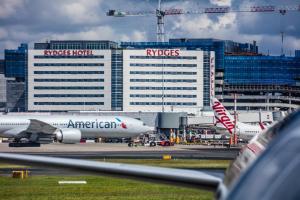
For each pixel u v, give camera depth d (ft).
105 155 380.99
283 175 22.86
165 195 160.76
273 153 24.03
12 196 158.71
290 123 25.80
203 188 38.70
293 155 23.43
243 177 23.66
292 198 22.06
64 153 402.72
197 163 301.63
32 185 186.29
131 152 419.33
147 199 153.58
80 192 168.35
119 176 42.86
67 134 461.37
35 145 482.69
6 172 236.43
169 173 40.47
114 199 153.99
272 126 38.34
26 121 483.92
